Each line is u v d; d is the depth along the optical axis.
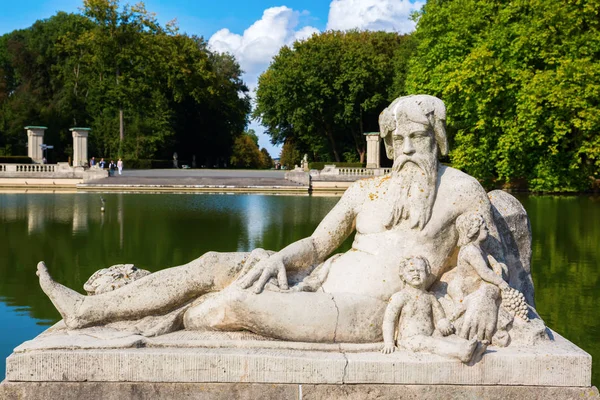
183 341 3.84
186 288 4.14
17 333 7.20
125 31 51.88
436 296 4.11
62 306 4.06
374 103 47.69
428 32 33.03
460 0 31.17
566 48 26.88
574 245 13.55
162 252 13.01
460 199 4.20
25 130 51.78
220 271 4.20
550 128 27.20
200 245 13.97
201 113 62.44
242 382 3.68
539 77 25.77
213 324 4.02
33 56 60.28
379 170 39.47
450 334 3.87
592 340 6.85
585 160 28.39
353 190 4.50
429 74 32.53
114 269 4.84
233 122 67.62
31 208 22.72
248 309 3.87
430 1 34.25
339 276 4.15
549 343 3.89
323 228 4.47
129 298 4.11
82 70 55.69
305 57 48.75
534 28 26.83
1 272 10.87
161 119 54.66
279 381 3.67
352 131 51.16
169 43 55.78
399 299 3.88
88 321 4.06
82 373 3.67
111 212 21.50
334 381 3.66
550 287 9.53
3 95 56.34
